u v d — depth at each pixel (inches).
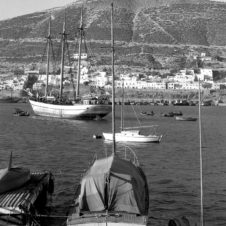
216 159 3048.7
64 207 1715.1
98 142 3917.3
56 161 2775.6
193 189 2075.5
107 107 6476.4
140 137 3951.8
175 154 3262.8
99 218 1291.8
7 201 1454.2
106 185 1380.4
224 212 1717.5
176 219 1501.0
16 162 2719.0
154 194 1958.7
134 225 1259.8
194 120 7293.3
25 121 6200.8
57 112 6702.8
